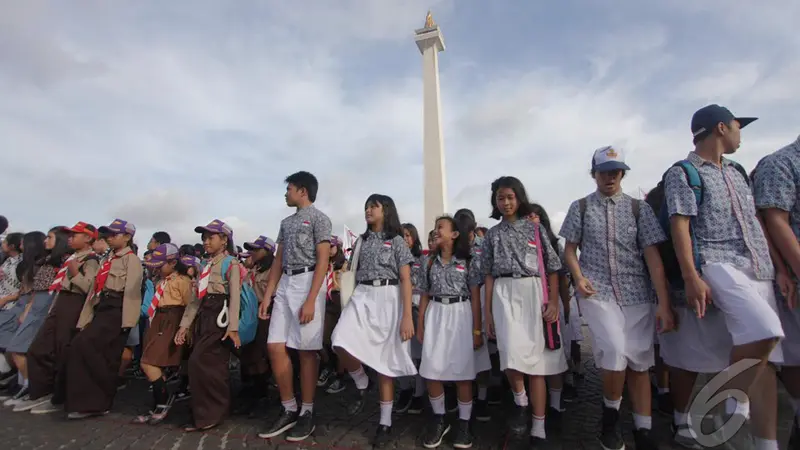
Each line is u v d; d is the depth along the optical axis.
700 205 2.98
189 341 4.34
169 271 4.83
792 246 2.74
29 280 5.60
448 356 3.57
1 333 5.73
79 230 4.88
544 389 3.34
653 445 3.03
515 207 3.59
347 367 4.28
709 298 2.81
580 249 3.48
